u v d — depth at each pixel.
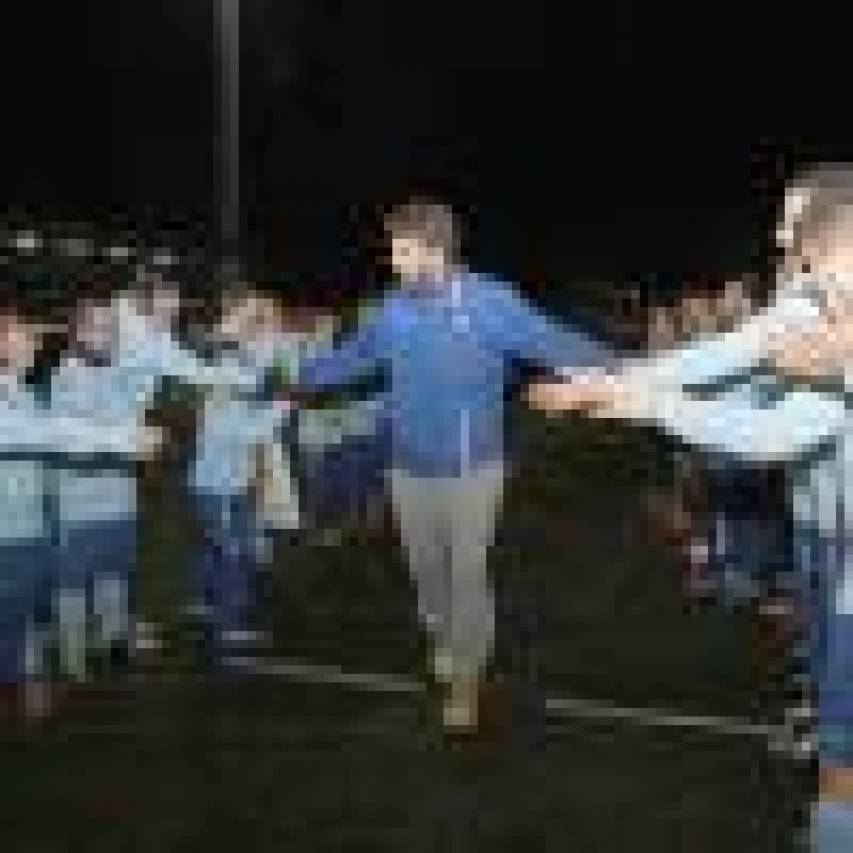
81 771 5.36
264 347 7.24
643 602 7.53
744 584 6.34
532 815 4.95
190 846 4.70
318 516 8.25
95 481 6.24
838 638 3.49
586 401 3.87
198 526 7.18
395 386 5.86
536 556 8.38
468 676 5.87
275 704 6.13
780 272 3.75
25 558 6.06
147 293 6.99
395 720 5.93
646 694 6.20
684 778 5.26
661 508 8.54
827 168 3.83
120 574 6.43
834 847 3.52
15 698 6.01
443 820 4.93
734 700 5.96
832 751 3.53
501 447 5.92
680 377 3.77
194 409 7.01
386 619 7.37
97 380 6.27
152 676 6.42
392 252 5.96
